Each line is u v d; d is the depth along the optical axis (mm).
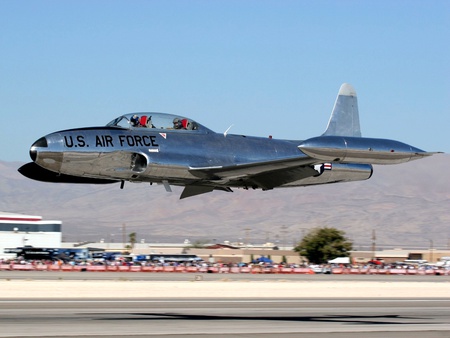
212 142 79312
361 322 51562
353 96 92750
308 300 69500
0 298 64562
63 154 71188
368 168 87312
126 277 98688
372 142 71000
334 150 69562
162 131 76750
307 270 128750
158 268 121812
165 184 76375
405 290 85000
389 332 45781
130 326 46281
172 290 76000
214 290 77125
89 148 72125
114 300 64625
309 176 79125
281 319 52375
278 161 74250
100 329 44594
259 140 83562
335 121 91312
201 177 77125
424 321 53312
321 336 43438
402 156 71750
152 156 74438
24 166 74812
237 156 80312
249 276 109938
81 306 58594
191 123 78750
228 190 82250
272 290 79375
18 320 48531
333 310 60125
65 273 108125
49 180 75750
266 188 82000
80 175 73312
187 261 171250
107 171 73625
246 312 56781
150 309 57469
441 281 108312
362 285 90688
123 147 73562
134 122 75688
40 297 66188
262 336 42906
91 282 84688
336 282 97562
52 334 42125
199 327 46500
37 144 71125
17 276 94875
